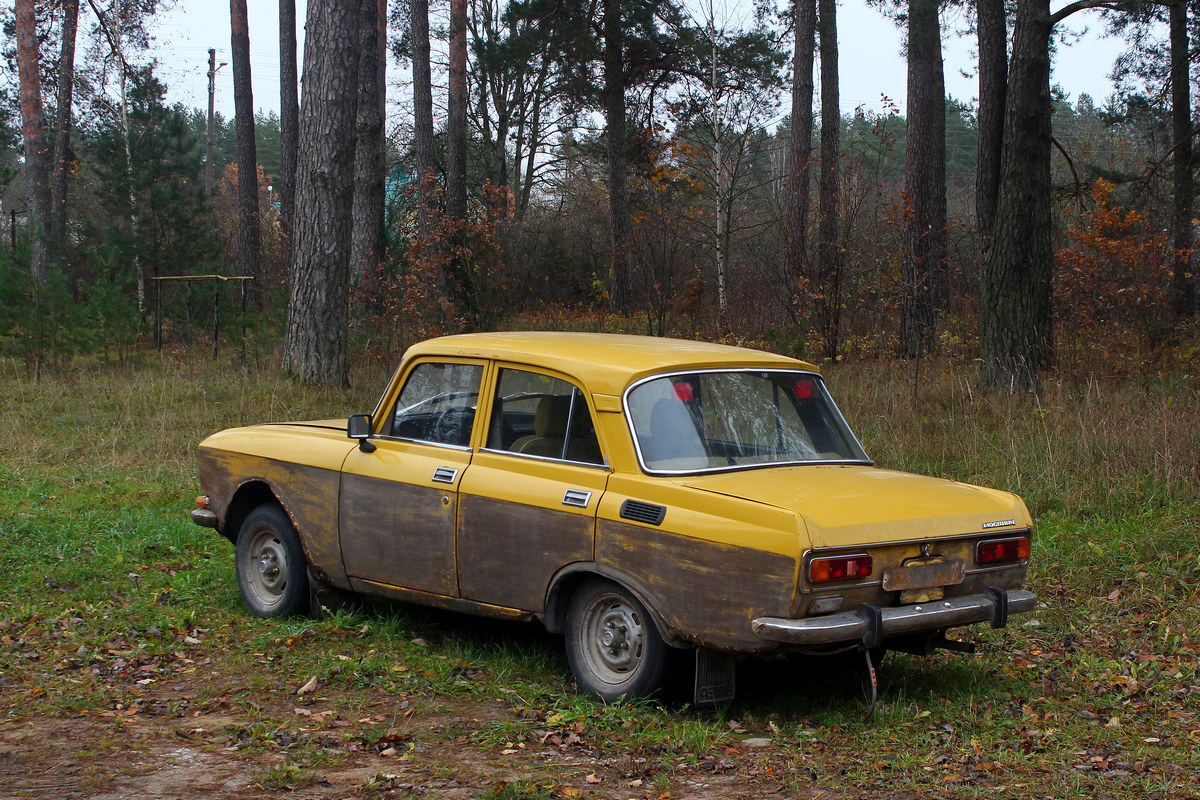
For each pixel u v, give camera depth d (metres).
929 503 4.56
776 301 19.86
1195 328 16.59
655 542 4.46
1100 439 9.47
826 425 5.25
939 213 23.83
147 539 8.04
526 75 38.81
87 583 6.91
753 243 22.91
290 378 15.52
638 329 20.03
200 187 26.72
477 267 20.14
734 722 4.60
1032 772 4.02
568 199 44.19
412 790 3.80
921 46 20.56
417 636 5.88
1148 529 7.59
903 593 4.38
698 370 4.98
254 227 31.67
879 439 10.70
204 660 5.50
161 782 3.84
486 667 5.35
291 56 30.70
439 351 5.59
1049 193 13.78
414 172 39.25
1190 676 5.18
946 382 14.02
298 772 3.94
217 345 19.58
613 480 4.66
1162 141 28.61
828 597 4.15
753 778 3.97
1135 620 6.11
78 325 17.44
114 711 4.71
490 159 41.88
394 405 5.75
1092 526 7.95
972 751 4.23
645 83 31.77
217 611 6.38
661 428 4.71
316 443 6.04
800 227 20.78
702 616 4.31
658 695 4.59
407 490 5.44
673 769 4.05
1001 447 9.95
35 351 16.81
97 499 9.47
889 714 4.67
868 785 3.90
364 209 22.61
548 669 5.32
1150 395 11.34
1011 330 13.55
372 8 21.94
